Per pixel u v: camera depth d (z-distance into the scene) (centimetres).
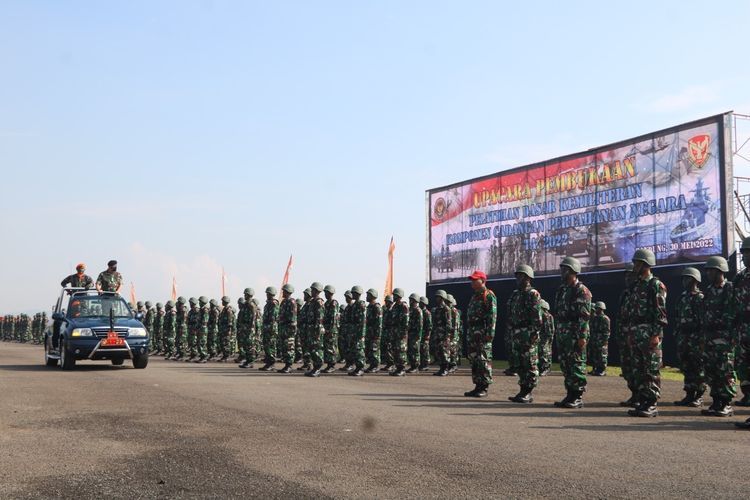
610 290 2431
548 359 1917
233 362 2530
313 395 1234
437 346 1959
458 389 1438
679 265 2198
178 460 651
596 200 2483
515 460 652
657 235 2272
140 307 3428
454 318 2025
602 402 1220
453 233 3111
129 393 1237
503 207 2862
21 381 1468
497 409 1066
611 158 2434
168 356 2931
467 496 522
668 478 580
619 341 1170
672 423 927
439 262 3183
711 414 1036
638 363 1020
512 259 2816
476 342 1281
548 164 2672
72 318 1897
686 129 2188
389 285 3212
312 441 749
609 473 598
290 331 1945
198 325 2581
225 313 2536
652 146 2294
